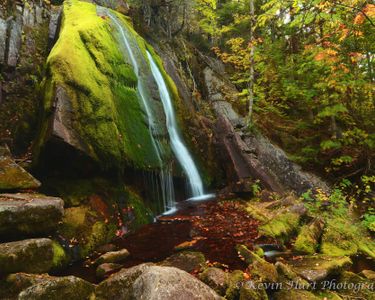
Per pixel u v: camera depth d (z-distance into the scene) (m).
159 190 7.93
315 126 11.45
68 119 5.91
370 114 10.41
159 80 10.55
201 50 18.50
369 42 8.42
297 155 10.72
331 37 7.83
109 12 10.68
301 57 10.24
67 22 8.45
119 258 4.88
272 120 12.63
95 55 7.57
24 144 6.86
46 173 5.90
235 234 6.07
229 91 14.65
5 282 3.29
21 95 7.32
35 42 8.52
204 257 4.93
